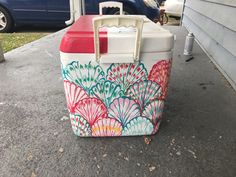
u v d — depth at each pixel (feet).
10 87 5.43
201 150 3.43
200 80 6.00
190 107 4.63
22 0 12.25
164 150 3.42
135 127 3.59
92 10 11.97
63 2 12.26
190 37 7.82
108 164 3.15
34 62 7.14
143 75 3.08
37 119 4.14
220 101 4.90
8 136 3.67
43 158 3.22
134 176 2.97
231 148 3.48
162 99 3.41
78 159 3.22
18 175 2.94
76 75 3.01
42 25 13.15
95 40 2.74
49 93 5.15
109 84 3.11
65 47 2.84
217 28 7.23
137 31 2.72
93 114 3.39
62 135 3.71
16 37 11.62
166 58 3.01
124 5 12.14
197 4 10.68
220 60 6.76
